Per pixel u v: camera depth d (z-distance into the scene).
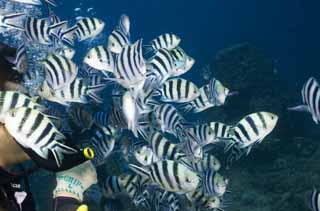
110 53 1.50
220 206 1.51
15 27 1.49
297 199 2.85
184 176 1.22
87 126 1.52
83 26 1.73
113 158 1.88
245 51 4.61
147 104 1.40
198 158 1.52
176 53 1.53
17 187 0.68
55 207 0.73
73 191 0.74
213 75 4.67
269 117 1.40
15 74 0.80
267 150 3.50
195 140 1.54
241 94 4.28
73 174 0.75
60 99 1.39
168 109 1.52
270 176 3.32
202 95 1.72
